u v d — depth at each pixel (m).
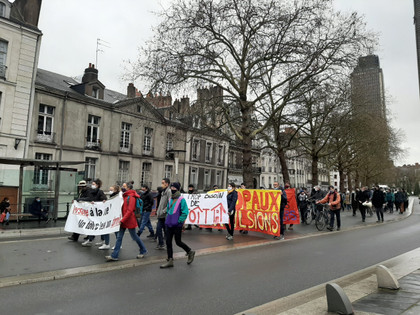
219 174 42.78
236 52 20.80
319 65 19.39
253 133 21.06
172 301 4.89
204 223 11.72
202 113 21.19
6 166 20.50
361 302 4.57
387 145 38.53
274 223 11.27
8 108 21.27
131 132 30.30
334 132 29.83
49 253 8.07
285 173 26.50
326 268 7.03
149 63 19.98
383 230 14.25
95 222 8.98
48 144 23.56
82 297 5.03
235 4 19.09
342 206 29.53
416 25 28.41
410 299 4.68
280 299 4.85
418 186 116.31
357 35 19.16
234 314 4.41
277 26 18.97
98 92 27.78
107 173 27.89
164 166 33.81
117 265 6.96
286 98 21.03
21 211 14.61
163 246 9.02
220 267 7.02
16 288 5.45
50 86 24.14
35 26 22.86
